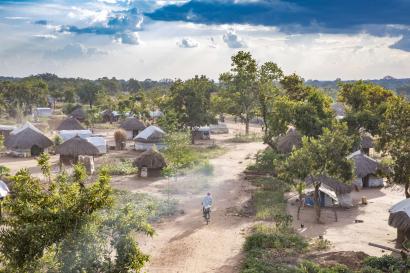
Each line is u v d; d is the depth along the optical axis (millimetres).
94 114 112562
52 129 99125
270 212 36281
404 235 28078
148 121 116062
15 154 66500
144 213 16594
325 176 39344
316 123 50625
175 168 53750
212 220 34469
